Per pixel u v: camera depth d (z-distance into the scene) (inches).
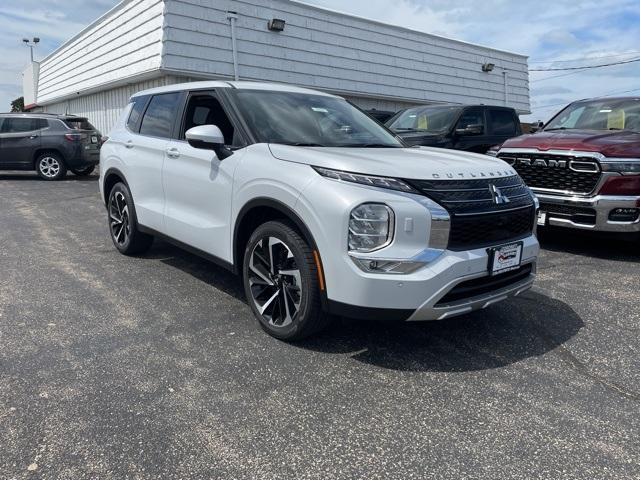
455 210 119.2
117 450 91.9
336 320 150.8
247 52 456.8
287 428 99.7
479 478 86.8
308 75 503.2
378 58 565.0
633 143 217.8
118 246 222.1
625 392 114.7
